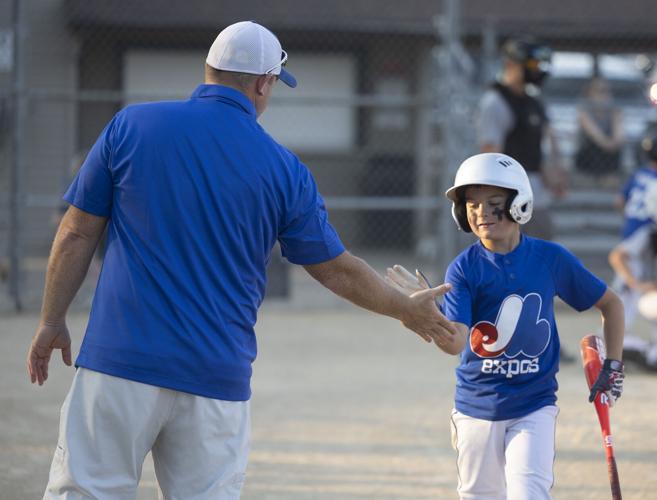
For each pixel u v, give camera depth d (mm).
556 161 34375
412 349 34812
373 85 62688
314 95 62625
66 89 55719
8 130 53281
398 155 63188
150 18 57562
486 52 48312
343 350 34625
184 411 12234
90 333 12352
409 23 59438
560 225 52750
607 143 52812
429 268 54875
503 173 14508
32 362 13117
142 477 20312
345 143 63375
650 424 24328
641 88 57750
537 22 58781
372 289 13359
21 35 40219
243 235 12469
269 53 13023
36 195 53906
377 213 63844
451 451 22266
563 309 43156
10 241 41344
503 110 31906
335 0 59500
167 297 12141
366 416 25391
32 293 43531
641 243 31109
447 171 42031
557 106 55281
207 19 58406
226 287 12383
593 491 19219
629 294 31500
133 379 12031
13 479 19703
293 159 13047
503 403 14625
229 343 12352
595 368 14969
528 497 13609
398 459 21609
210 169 12344
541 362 14797
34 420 24484
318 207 13172
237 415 12516
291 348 34844
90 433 12188
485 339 14766
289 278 45438
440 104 42094
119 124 12609
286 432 23766
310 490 19359
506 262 14867
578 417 24984
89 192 12586
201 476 12383
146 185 12273
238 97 12891
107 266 12430
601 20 58906
